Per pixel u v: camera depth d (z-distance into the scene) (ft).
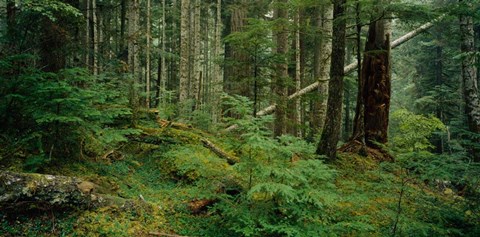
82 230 16.56
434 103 78.48
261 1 57.82
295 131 52.70
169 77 97.19
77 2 26.61
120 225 17.54
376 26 39.81
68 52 26.66
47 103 19.39
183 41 50.47
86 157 24.80
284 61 35.35
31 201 16.29
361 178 29.94
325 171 17.57
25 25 23.13
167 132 32.78
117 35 35.76
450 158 19.48
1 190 15.56
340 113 32.89
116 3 62.95
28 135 20.84
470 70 39.86
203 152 29.12
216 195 18.54
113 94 23.88
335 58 32.27
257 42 33.53
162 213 20.04
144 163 28.76
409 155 18.52
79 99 19.15
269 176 17.16
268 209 16.87
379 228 20.80
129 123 32.71
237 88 38.52
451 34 41.57
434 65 87.04
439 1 76.64
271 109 48.34
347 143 40.29
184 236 17.69
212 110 51.85
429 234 19.02
